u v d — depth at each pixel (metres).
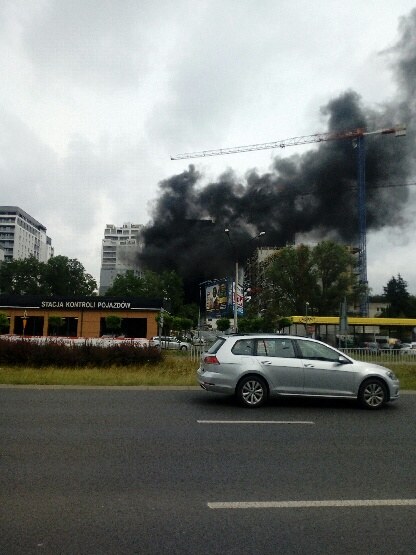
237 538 3.73
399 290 106.44
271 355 10.20
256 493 4.74
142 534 3.77
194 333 55.97
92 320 45.56
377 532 3.89
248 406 9.94
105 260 196.75
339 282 65.25
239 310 33.12
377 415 9.41
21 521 3.97
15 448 6.24
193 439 6.96
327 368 10.09
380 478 5.29
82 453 6.05
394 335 41.19
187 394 11.84
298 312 63.59
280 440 7.04
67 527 3.87
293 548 3.58
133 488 4.81
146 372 15.41
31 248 176.00
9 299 45.88
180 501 4.48
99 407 9.59
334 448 6.61
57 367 16.67
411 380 15.45
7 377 13.53
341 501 4.56
